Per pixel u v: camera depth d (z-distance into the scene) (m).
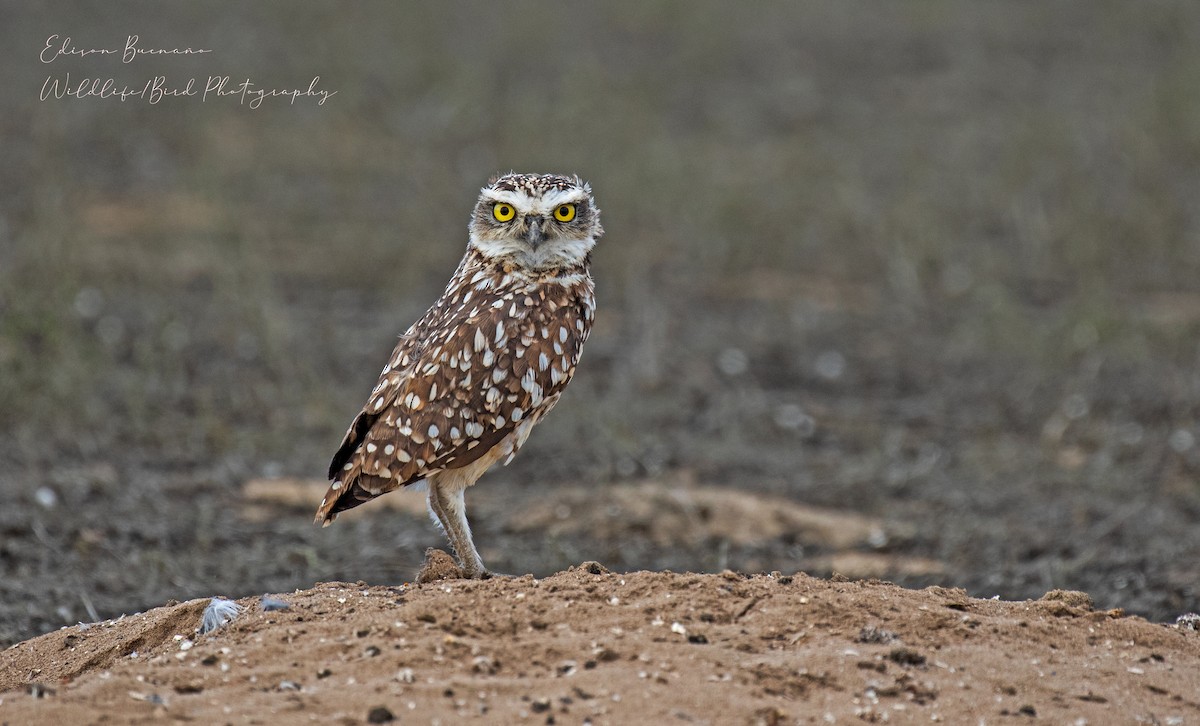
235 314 18.77
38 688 6.42
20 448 14.01
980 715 6.28
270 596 7.82
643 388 16.95
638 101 30.23
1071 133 27.77
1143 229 23.20
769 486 14.12
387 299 20.25
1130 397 16.89
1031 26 38.16
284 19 37.00
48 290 17.50
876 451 15.12
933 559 12.31
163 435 14.83
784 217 24.09
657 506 13.16
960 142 28.28
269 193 24.89
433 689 6.27
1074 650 7.11
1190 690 6.75
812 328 19.72
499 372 8.48
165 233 22.19
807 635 6.92
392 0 38.91
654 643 6.73
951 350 18.94
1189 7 37.41
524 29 36.91
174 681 6.48
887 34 38.06
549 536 12.41
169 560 11.42
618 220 23.75
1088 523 13.09
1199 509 13.52
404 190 25.34
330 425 15.39
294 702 6.18
